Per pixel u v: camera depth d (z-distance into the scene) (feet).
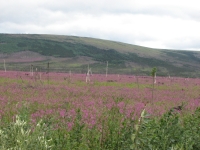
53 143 22.03
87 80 131.34
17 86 86.84
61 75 161.68
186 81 171.94
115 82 131.54
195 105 65.82
